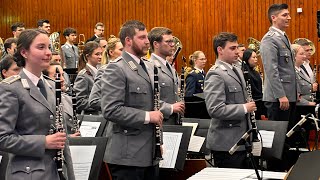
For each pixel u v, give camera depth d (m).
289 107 5.84
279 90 5.68
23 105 3.14
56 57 6.20
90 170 3.78
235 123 4.74
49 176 3.19
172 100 5.09
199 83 8.92
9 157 3.26
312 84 7.52
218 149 4.77
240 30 12.47
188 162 4.92
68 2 14.56
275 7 5.90
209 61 12.81
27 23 15.22
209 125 5.09
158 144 4.08
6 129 3.07
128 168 4.05
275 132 4.64
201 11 12.87
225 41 4.79
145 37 4.12
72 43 12.34
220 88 4.69
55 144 3.14
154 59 5.15
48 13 14.88
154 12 13.38
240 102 4.78
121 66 4.05
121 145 4.05
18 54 3.24
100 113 6.21
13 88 3.13
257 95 7.84
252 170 3.99
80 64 6.61
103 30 12.95
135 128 4.04
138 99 4.06
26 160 3.15
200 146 5.02
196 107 6.88
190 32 12.98
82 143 3.84
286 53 5.82
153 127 4.10
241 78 4.84
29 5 15.16
